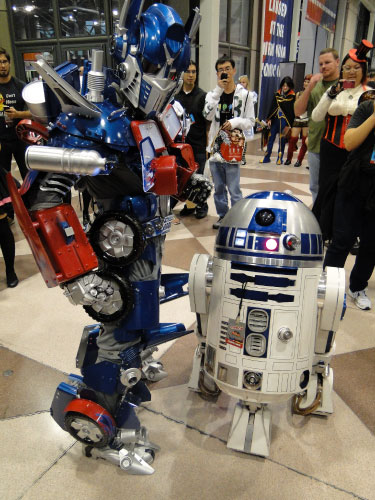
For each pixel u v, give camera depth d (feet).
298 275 4.40
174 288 5.42
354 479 5.00
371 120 6.92
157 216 4.42
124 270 4.44
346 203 7.95
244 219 4.61
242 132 12.26
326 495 4.78
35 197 3.92
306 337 4.58
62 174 3.83
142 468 5.00
